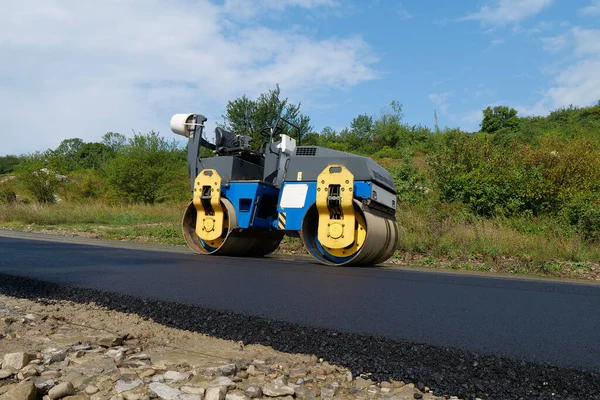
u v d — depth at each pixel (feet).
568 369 8.07
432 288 15.46
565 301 13.76
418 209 43.11
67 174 100.53
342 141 142.92
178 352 9.43
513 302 13.41
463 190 45.16
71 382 7.57
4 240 31.76
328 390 7.47
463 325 10.65
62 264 19.72
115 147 205.26
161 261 21.29
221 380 7.66
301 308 12.10
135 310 12.58
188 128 28.19
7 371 7.88
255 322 10.99
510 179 44.55
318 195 22.62
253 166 27.94
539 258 30.14
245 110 71.31
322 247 23.40
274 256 29.19
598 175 45.88
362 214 22.41
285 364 8.70
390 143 137.08
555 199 42.86
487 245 32.35
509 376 8.00
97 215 64.08
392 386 7.83
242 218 25.46
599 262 29.99
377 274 18.89
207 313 11.80
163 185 86.12
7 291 14.99
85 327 11.11
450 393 7.52
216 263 21.13
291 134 71.77
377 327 10.40
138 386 7.47
